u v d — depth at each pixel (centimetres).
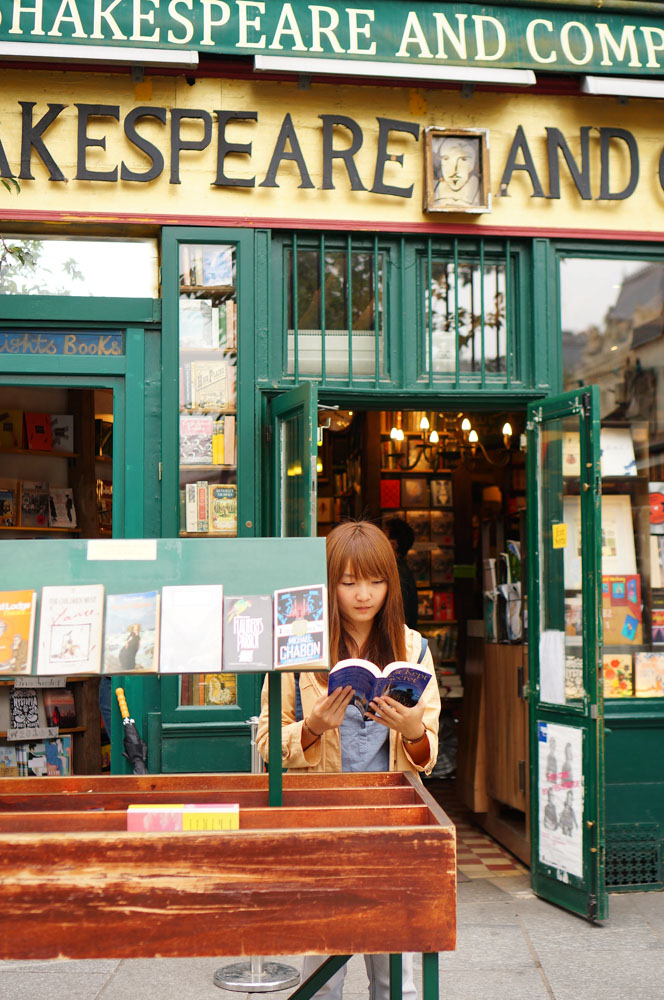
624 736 494
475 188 500
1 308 480
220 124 484
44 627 214
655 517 528
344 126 495
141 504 484
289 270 499
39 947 184
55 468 663
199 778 244
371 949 189
